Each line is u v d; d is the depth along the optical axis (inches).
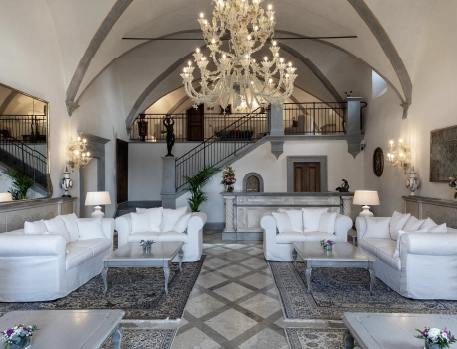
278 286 151.8
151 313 121.5
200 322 114.6
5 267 132.1
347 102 326.0
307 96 476.7
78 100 248.2
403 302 131.6
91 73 249.8
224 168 324.2
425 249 130.6
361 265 140.9
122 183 369.1
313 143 327.0
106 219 193.0
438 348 64.2
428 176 207.2
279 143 325.1
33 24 197.0
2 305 129.7
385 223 186.1
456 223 171.8
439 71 195.3
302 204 257.8
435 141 196.9
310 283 147.4
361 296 138.4
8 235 134.0
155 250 156.6
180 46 357.7
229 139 397.7
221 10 146.4
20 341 66.3
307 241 185.8
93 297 138.4
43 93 207.0
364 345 69.9
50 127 215.3
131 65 369.1
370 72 311.7
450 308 125.3
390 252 150.7
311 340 101.0
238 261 198.2
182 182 382.6
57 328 77.5
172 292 144.0
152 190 388.8
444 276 132.1
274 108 328.8
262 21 159.3
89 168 304.0
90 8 213.8
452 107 182.4
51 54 217.8
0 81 167.5
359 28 239.6
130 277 166.7
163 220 214.7
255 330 108.6
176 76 394.9
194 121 546.0
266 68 165.2
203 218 204.8
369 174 311.4
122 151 370.6
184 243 195.5
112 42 252.4
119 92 371.2
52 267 133.6
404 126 241.4
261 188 326.0
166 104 511.5
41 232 148.6
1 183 165.8
